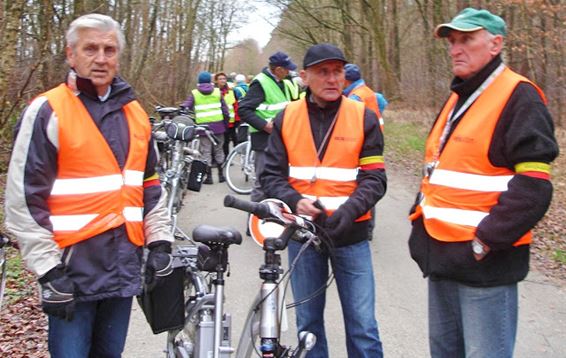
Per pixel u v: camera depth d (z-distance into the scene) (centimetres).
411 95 2594
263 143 725
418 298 613
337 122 386
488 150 308
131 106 337
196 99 1183
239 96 1436
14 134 315
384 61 3002
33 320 538
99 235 316
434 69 1842
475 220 313
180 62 3272
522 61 1836
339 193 383
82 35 315
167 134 739
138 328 541
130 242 326
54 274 300
